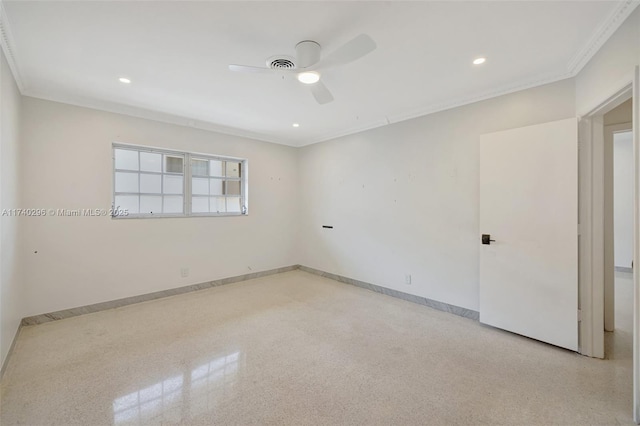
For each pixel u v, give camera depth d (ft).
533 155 8.34
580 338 7.73
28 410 5.55
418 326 9.52
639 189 5.29
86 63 7.66
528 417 5.43
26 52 7.09
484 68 7.98
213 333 8.94
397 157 12.34
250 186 15.35
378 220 13.16
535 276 8.34
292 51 7.08
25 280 9.30
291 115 12.10
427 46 6.89
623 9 5.50
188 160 13.25
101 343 8.24
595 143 7.59
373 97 10.08
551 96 8.36
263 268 15.99
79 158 10.26
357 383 6.46
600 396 6.01
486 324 9.47
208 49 7.00
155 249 12.11
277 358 7.50
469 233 10.16
